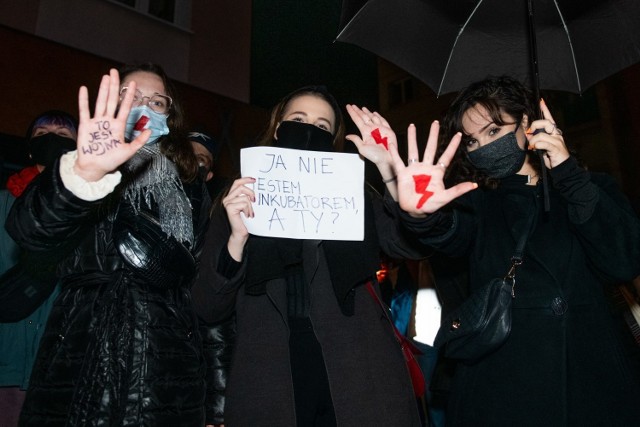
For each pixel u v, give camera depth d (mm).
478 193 2312
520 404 1883
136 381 1861
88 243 2012
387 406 1958
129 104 1593
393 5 2885
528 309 1990
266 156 2150
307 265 2113
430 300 3727
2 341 2871
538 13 2771
